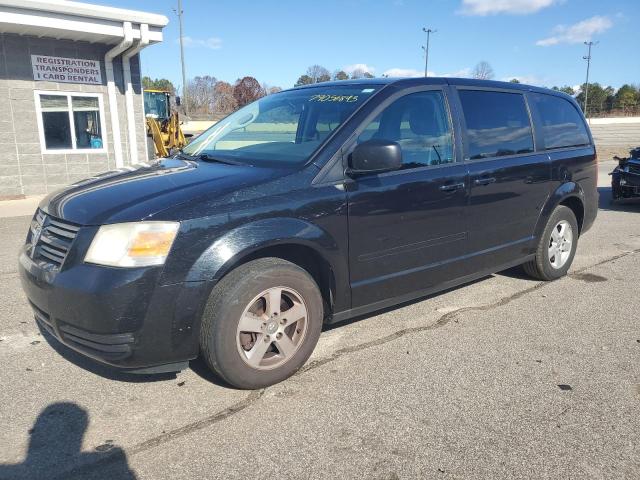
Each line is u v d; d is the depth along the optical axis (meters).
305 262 3.65
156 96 19.95
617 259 6.62
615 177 10.70
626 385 3.45
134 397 3.25
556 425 3.00
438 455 2.72
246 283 3.12
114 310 2.82
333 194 3.49
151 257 2.88
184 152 4.40
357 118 3.74
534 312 4.74
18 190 12.33
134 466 2.62
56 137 12.60
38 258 3.23
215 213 3.05
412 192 3.91
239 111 4.85
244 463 2.65
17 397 3.24
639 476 2.58
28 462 2.65
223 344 3.11
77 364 3.66
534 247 5.25
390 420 3.03
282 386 3.40
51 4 10.83
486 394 3.32
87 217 3.03
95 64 12.80
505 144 4.80
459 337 4.18
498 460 2.69
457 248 4.37
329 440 2.84
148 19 12.04
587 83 63.47
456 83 4.50
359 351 3.91
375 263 3.79
